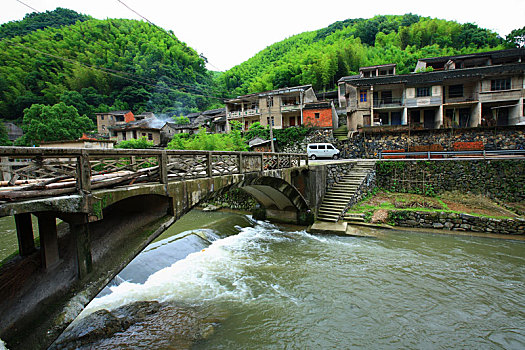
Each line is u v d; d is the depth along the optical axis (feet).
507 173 53.67
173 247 35.70
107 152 13.89
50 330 11.07
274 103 106.93
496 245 37.96
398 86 85.40
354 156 81.51
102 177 15.65
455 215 44.06
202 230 43.86
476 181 55.67
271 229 48.14
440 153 61.93
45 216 12.42
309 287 27.53
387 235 42.86
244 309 23.59
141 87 182.09
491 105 81.46
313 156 78.79
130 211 18.11
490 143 66.95
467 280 28.58
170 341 18.65
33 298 11.44
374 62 140.87
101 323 19.58
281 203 49.62
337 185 57.62
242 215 57.77
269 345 19.29
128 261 15.47
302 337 20.22
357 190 55.36
